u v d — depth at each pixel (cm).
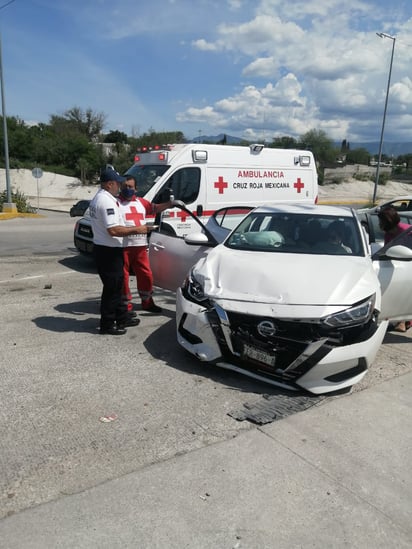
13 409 354
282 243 513
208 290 427
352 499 273
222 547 234
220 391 397
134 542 234
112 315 517
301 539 242
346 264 455
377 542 242
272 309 389
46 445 311
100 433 327
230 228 797
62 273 858
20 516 248
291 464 302
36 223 1900
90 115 7488
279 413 365
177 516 253
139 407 365
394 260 504
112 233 484
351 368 394
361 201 4184
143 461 298
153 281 624
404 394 407
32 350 470
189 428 339
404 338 561
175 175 865
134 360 453
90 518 248
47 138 6244
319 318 381
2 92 2183
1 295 683
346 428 348
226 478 286
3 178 4831
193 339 434
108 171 494
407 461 312
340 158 7100
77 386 395
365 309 397
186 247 571
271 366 391
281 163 1034
